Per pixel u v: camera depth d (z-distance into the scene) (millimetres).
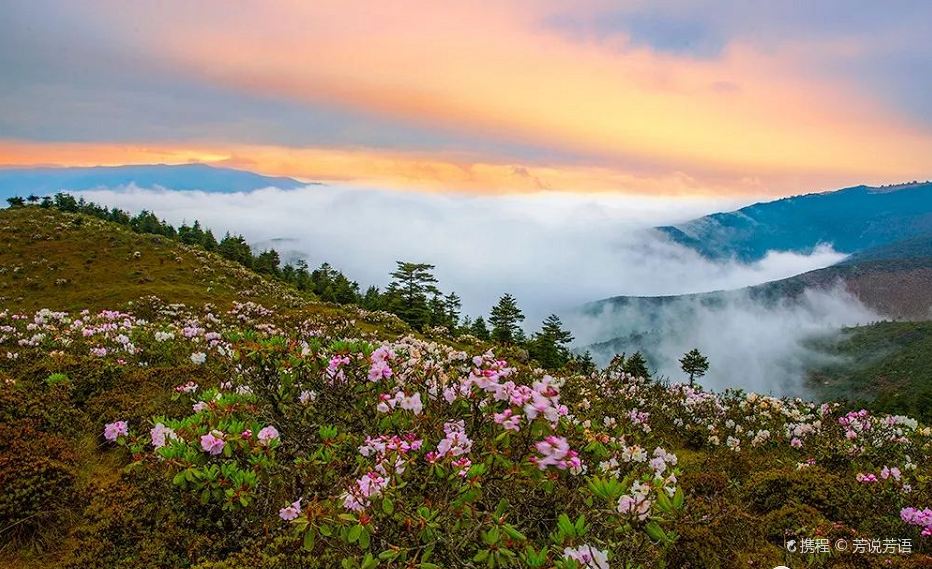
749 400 14125
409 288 70562
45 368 10383
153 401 9562
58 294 64375
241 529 6102
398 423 5496
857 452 9938
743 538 6703
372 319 33156
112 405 9469
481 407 5391
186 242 101438
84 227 84938
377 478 4441
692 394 14602
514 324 68312
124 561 5875
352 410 6430
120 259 75375
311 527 4398
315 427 6508
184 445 5844
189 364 12125
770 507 7898
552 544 4504
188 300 58781
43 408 8805
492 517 4121
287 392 6547
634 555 4703
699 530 6402
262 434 5770
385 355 6258
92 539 6242
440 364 6641
